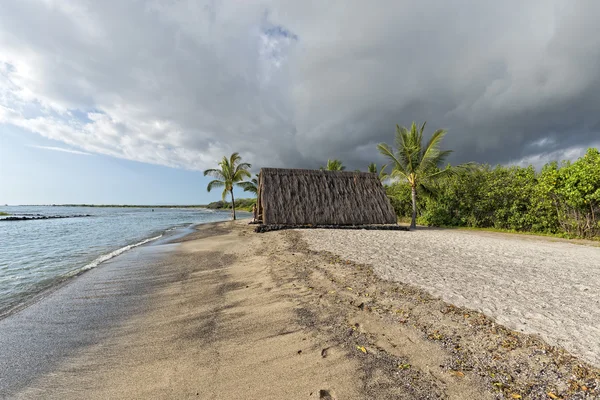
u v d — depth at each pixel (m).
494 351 2.90
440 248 9.12
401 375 2.57
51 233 18.75
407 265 6.50
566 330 3.30
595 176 11.83
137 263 8.51
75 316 4.52
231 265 7.54
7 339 3.75
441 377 2.53
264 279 5.84
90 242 14.05
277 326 3.66
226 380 2.66
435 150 17.61
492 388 2.36
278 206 16.17
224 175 29.25
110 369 2.97
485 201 18.00
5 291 5.99
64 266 8.48
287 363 2.86
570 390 2.30
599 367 2.57
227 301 4.80
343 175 18.92
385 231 15.31
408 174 19.23
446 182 20.81
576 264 6.94
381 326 3.50
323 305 4.22
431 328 3.40
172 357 3.13
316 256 7.57
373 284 5.06
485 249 9.11
